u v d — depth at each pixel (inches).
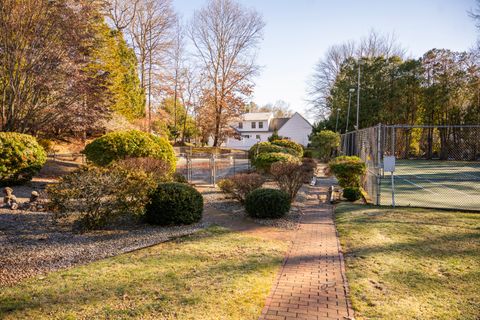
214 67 1242.6
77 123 534.6
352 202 365.4
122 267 153.1
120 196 216.1
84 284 132.4
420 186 546.6
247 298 124.7
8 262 158.4
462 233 222.4
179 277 141.6
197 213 251.9
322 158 1109.1
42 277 140.0
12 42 450.6
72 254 172.9
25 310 110.3
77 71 497.7
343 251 190.4
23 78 470.3
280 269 160.1
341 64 1430.9
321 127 1504.7
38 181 427.5
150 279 138.5
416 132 1218.6
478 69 1084.5
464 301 124.6
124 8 1091.3
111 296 121.7
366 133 487.2
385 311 117.0
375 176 397.4
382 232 227.1
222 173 631.8
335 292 133.6
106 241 197.3
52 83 468.8
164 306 114.7
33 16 455.5
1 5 431.8
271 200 273.1
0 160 357.1
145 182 228.4
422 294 130.7
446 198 420.8
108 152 415.2
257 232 233.3
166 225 240.1
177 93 1350.9
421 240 206.5
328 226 256.1
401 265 162.7
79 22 504.1
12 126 477.4
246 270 153.0
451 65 1189.7
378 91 1256.2
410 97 1285.7
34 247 181.5
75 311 110.0
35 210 265.1
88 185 210.2
